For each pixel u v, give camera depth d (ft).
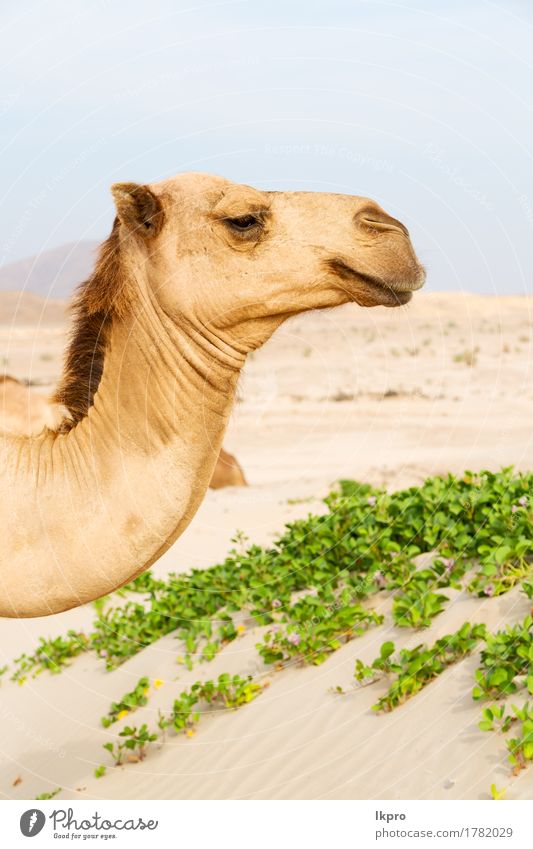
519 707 15.33
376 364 91.97
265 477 49.70
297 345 102.01
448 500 21.90
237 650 21.50
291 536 24.67
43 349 102.47
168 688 21.33
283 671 20.08
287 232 13.96
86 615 29.45
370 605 20.51
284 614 21.91
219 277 13.92
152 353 13.75
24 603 13.01
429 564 20.72
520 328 121.19
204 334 14.01
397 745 16.01
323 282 14.07
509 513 20.03
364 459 51.60
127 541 13.14
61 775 19.76
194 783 17.42
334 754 16.51
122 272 13.94
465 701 16.22
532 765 14.47
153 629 24.97
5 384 30.01
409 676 16.90
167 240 13.97
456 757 15.17
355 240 14.02
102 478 13.25
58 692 23.85
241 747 18.03
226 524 36.94
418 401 71.97
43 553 12.93
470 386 77.92
